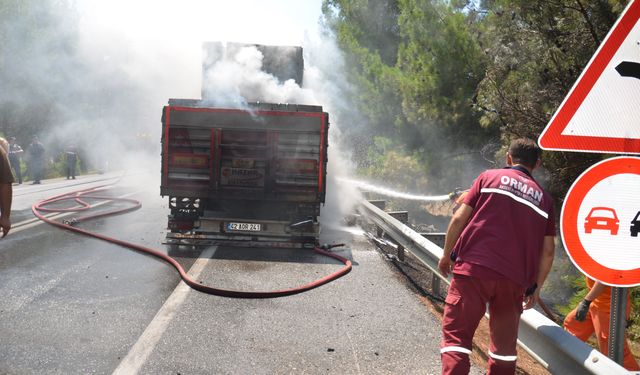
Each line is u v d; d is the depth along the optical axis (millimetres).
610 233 2838
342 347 5004
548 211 3594
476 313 3516
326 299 6547
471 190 3715
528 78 9109
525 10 8875
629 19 2773
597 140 2828
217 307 6012
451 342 3537
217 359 4582
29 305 5801
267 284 7105
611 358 3018
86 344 4777
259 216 10406
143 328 5246
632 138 2809
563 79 8688
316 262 8648
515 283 3463
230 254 8961
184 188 9695
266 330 5355
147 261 8203
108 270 7512
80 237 9898
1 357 4395
